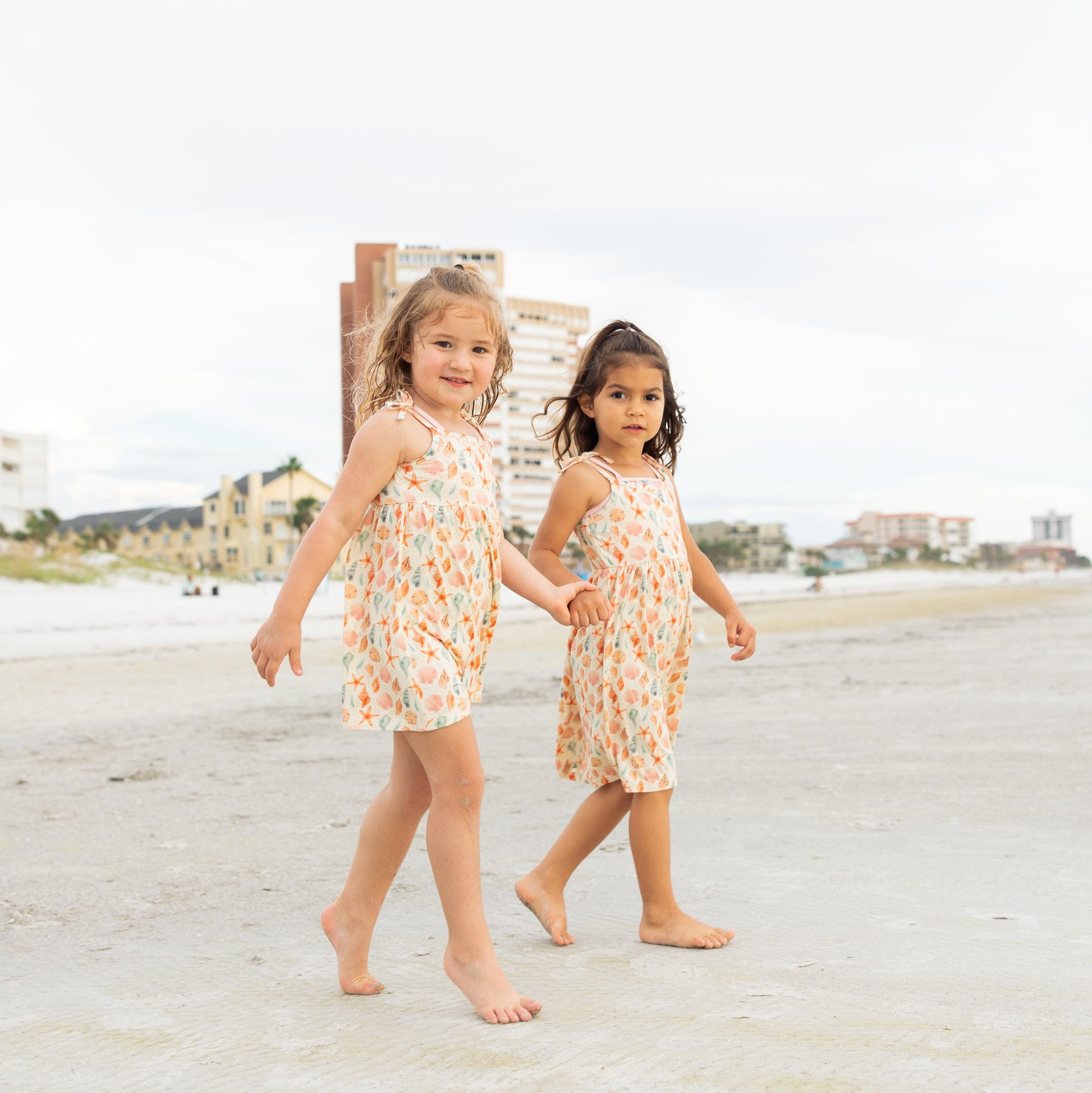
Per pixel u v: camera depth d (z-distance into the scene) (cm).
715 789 411
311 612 2583
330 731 627
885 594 4672
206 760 516
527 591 210
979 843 307
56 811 392
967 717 599
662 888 226
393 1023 175
